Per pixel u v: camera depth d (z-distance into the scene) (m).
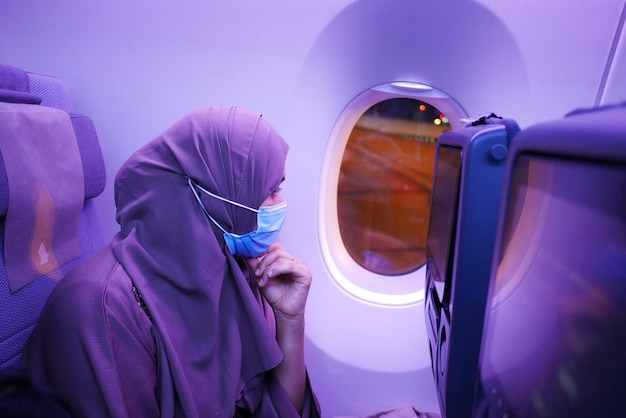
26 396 0.45
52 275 0.96
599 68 1.23
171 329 0.81
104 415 0.68
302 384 1.10
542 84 1.27
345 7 1.22
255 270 1.04
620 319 0.31
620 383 0.31
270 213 0.91
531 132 0.39
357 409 1.67
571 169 0.35
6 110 0.82
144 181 0.84
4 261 0.83
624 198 0.31
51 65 1.35
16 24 1.32
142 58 1.32
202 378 0.84
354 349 1.59
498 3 1.19
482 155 0.59
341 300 1.55
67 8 1.29
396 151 1.57
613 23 1.18
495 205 0.60
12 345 0.85
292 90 1.32
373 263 1.63
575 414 0.37
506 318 0.50
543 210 0.46
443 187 0.87
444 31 1.23
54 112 0.97
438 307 0.85
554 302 0.42
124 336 0.72
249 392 0.96
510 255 0.48
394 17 1.22
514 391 0.47
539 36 1.22
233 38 1.28
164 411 0.76
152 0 1.26
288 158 1.39
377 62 1.29
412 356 1.59
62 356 0.69
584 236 0.37
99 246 1.20
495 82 1.28
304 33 1.26
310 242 1.49
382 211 1.65
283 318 1.07
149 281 0.81
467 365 0.66
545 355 0.43
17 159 0.83
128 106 1.38
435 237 0.96
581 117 0.32
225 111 0.90
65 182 0.97
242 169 0.86
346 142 1.47
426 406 1.65
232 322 0.91
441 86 1.31
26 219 0.86
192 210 0.84
